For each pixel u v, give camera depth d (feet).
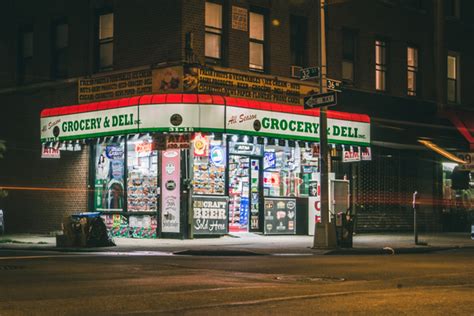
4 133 93.86
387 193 98.27
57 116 82.64
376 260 53.98
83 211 83.92
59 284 36.50
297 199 87.15
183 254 60.44
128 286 35.81
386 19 98.99
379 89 98.22
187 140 72.79
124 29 81.30
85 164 84.12
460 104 109.19
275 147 85.87
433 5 106.11
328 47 90.68
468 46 111.24
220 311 28.09
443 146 101.60
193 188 76.79
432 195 103.50
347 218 68.03
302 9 88.58
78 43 85.92
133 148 79.92
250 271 44.32
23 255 58.34
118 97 79.71
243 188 82.84
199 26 77.51
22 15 93.25
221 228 78.79
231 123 73.92
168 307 29.04
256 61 83.82
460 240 82.17
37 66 91.09
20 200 91.56
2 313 27.30
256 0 83.41
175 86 74.64
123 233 79.92
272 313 27.66
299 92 85.25
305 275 42.24
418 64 104.27
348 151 87.66
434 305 30.01
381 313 27.84
